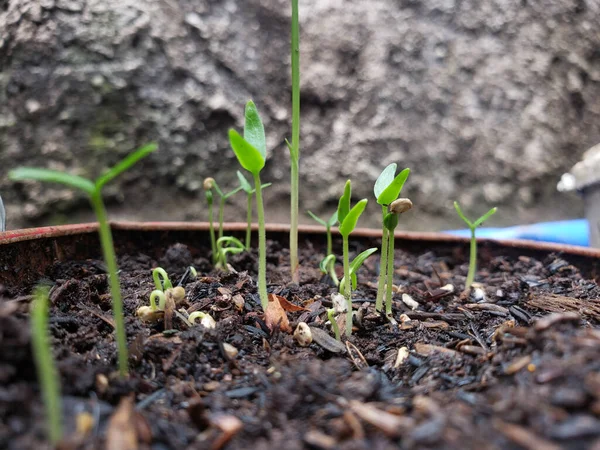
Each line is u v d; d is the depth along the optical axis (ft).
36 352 0.18
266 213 0.81
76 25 0.70
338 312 0.32
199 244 0.50
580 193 0.58
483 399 0.19
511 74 0.86
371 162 0.84
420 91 0.85
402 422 0.17
